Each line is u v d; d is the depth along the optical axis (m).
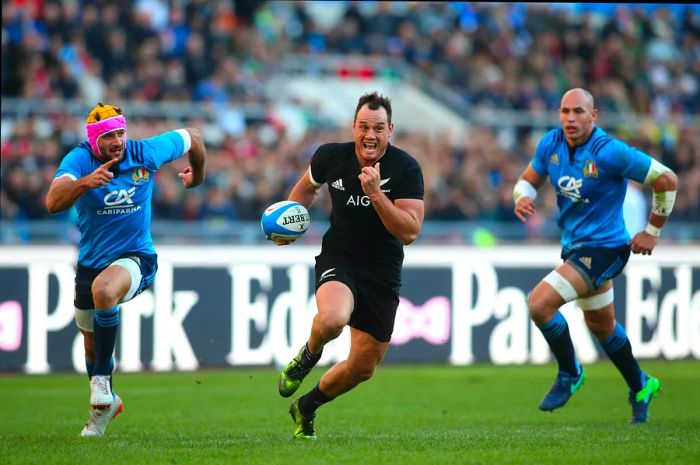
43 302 46.31
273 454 21.94
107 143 24.95
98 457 21.47
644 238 29.42
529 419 32.53
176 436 26.61
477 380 45.22
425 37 83.81
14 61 62.34
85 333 26.98
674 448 23.03
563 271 29.38
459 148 66.56
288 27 83.38
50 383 43.28
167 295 47.75
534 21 85.62
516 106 77.50
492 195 63.38
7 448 22.95
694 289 53.44
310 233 53.28
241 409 35.09
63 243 48.78
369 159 23.70
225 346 48.50
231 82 70.06
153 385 42.75
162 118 63.09
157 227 50.53
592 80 82.56
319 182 25.25
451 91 81.12
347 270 24.14
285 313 49.28
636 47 85.25
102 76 66.94
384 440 24.92
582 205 29.75
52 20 66.56
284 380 24.22
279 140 63.09
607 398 39.12
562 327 29.36
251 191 58.12
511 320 52.22
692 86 86.38
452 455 21.77
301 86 79.75
